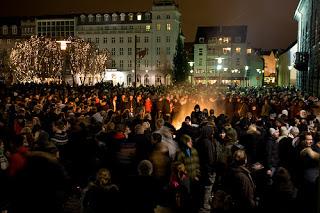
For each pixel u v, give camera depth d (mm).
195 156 9906
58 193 7578
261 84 111938
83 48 77125
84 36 102812
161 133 10875
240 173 7402
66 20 103250
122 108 24047
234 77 105312
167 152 8906
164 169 8586
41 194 7285
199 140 11383
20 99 20422
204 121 13555
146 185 7086
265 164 10883
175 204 7723
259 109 23359
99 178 6738
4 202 8109
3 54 99062
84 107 17953
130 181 7203
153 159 8672
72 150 10633
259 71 110562
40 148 8430
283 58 106438
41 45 75500
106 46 102250
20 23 106000
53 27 103938
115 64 102312
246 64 105562
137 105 24047
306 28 59406
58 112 15117
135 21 101188
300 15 71500
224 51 105875
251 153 11750
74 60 75062
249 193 7301
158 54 99688
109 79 100875
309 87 50719
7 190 7898
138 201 7023
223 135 12102
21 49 77000
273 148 10828
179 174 8109
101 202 6547
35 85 40656
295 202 7484
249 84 109875
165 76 98875
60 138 11023
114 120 13227
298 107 20625
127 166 9383
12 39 104062
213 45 106250
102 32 102250
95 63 82875
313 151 8609
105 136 11023
